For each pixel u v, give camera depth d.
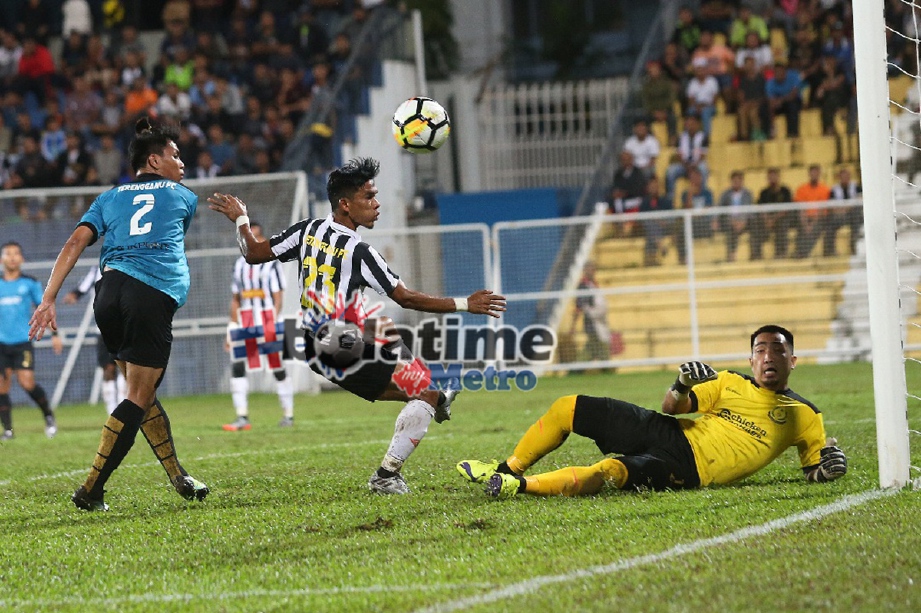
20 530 14.71
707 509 13.85
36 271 42.66
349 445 24.25
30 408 43.44
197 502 16.41
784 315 42.22
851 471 16.58
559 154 60.00
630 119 54.41
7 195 42.62
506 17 65.69
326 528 13.80
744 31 55.53
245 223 16.05
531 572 11.16
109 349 16.16
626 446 15.40
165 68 55.62
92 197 43.19
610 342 42.44
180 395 43.31
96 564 12.38
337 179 15.41
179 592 11.05
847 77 53.59
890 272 14.52
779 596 9.95
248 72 55.34
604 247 42.62
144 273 15.63
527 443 15.64
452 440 24.09
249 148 50.16
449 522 13.78
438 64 61.75
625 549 11.98
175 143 16.70
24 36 56.84
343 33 54.62
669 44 55.81
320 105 47.91
